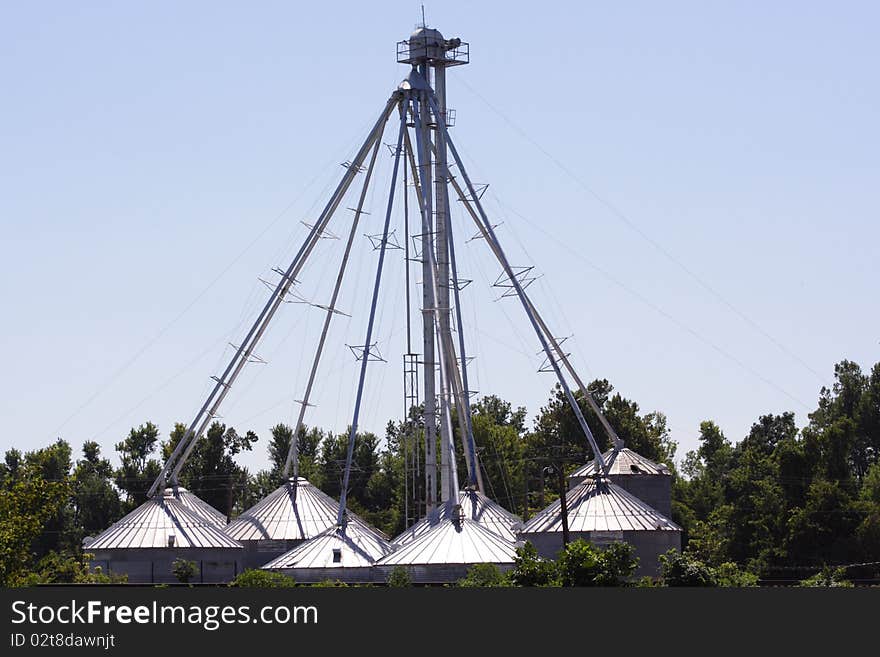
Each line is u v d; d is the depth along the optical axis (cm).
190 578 12262
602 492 11312
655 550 10856
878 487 16500
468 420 12662
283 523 13225
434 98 12575
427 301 12569
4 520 10125
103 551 12369
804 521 13388
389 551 11650
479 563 10419
